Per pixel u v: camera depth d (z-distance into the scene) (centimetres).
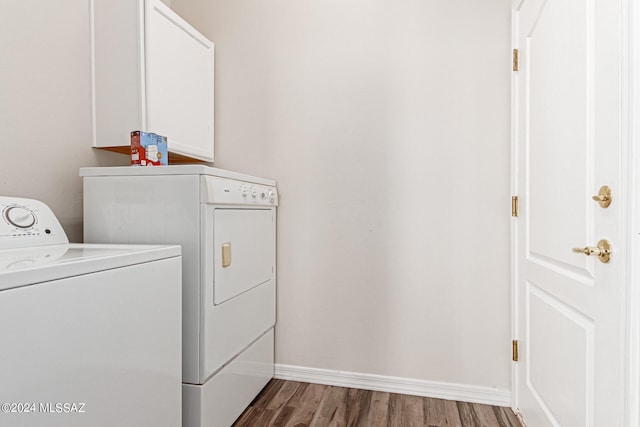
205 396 143
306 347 214
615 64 92
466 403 190
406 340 200
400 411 180
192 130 203
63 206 165
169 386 121
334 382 209
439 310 196
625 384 88
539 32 148
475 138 192
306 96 213
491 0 190
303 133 214
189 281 142
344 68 208
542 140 145
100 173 153
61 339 82
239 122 223
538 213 150
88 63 177
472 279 192
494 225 190
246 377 179
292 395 196
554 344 133
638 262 85
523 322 169
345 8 208
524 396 167
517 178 177
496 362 189
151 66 171
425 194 198
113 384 97
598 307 101
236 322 166
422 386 197
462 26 193
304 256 214
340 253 209
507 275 188
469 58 192
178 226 144
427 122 197
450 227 195
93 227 154
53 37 159
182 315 142
